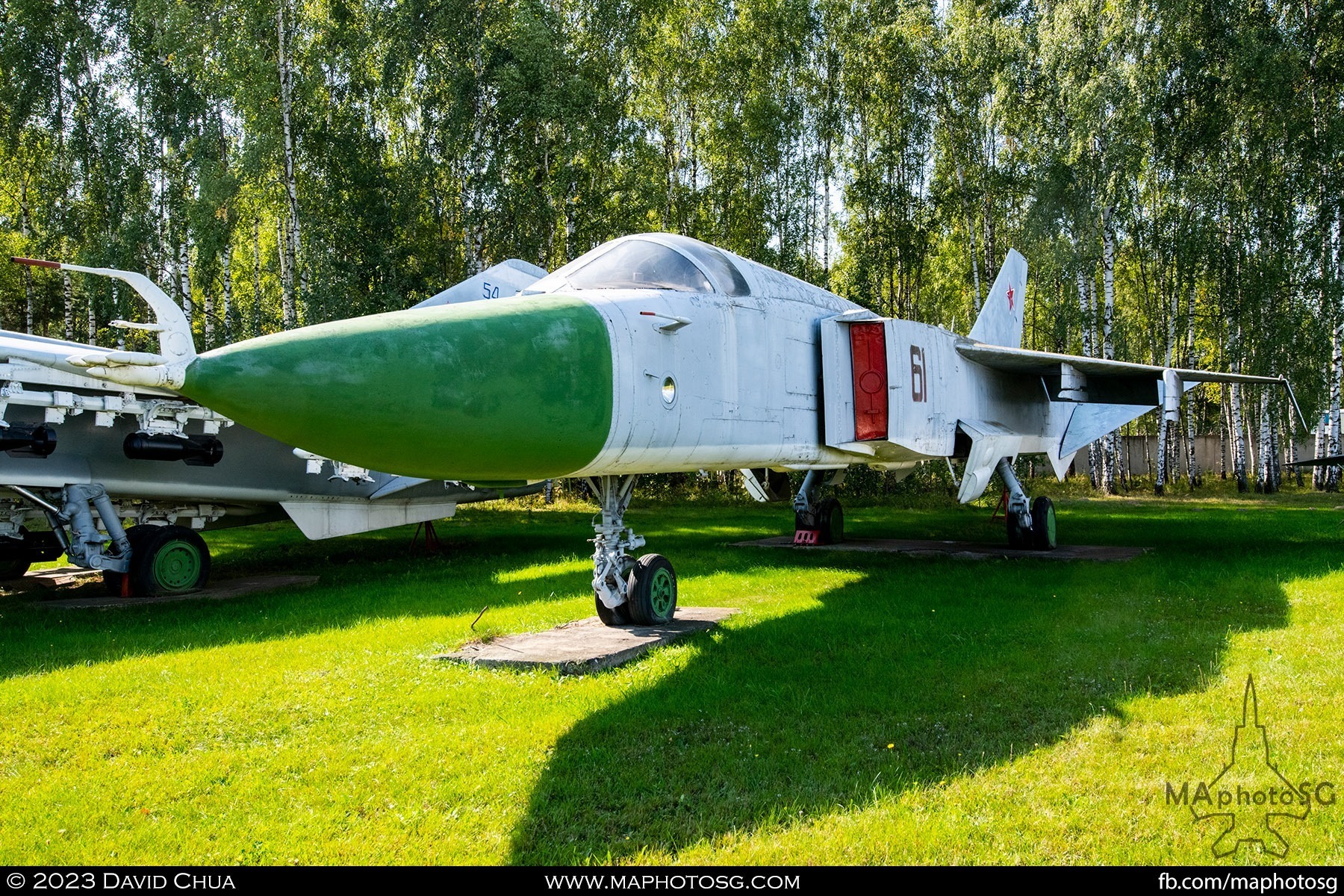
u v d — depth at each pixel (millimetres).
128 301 20031
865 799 3537
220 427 9711
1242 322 24047
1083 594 8117
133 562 9141
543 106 20391
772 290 7473
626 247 6934
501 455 4812
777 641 6395
